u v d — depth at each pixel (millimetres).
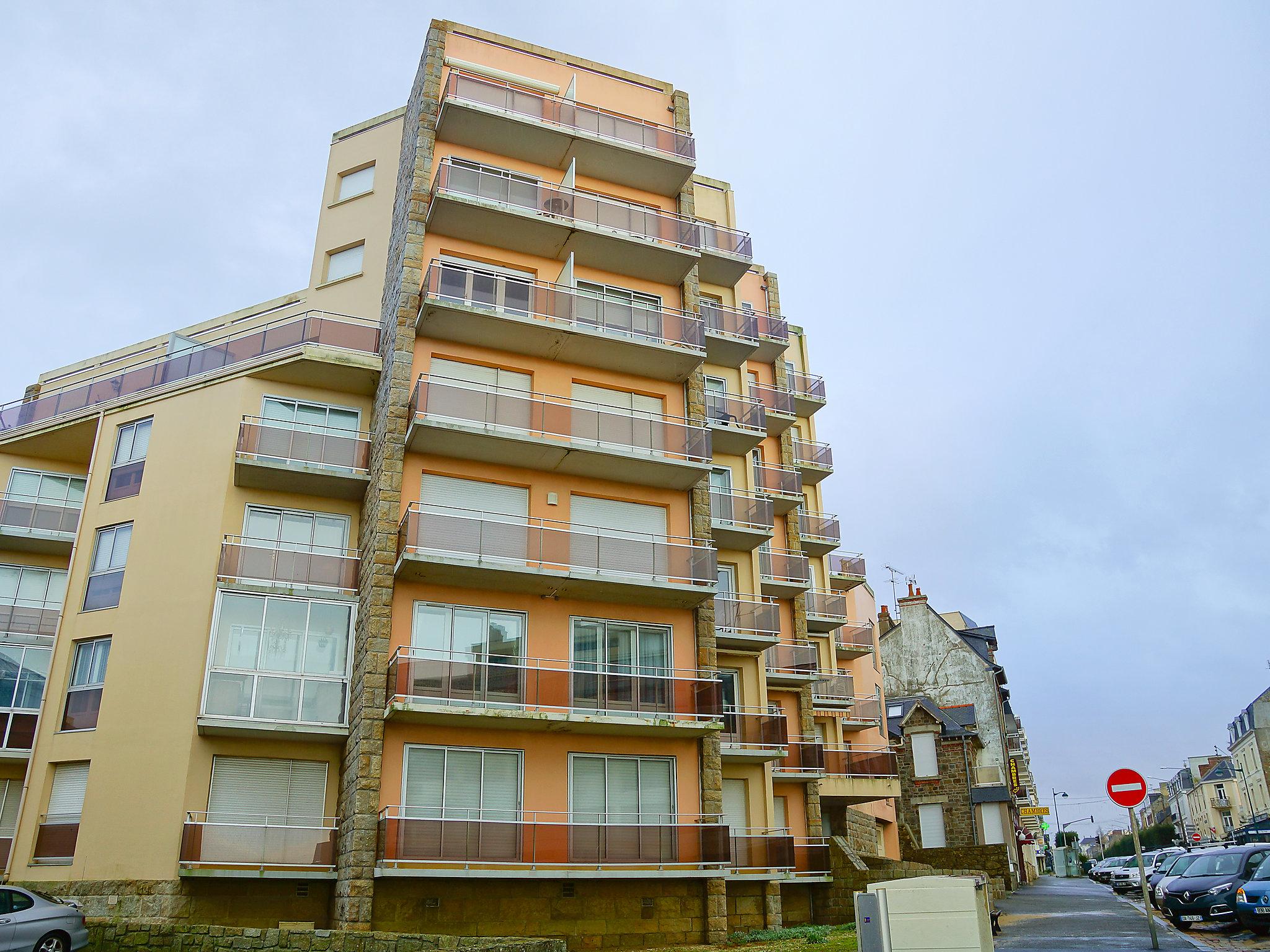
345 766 22094
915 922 11336
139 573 23328
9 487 27609
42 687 25094
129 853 20578
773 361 37125
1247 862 21750
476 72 28047
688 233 28484
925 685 55188
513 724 21984
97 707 22531
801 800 30578
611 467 25297
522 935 20812
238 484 23797
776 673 31469
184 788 20719
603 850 21703
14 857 21594
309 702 22172
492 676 21969
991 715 53188
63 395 27609
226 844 20594
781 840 26734
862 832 37031
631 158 28484
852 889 28609
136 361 31906
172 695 21656
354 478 24297
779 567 33469
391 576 22422
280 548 23797
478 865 20438
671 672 24562
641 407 27281
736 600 30156
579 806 22594
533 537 23500
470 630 23094
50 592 27375
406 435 23609
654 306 28469
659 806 23328
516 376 25953
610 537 24203
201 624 22109
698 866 22375
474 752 22062
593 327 25938
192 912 20078
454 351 25188
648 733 23297
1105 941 18047
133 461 25000
